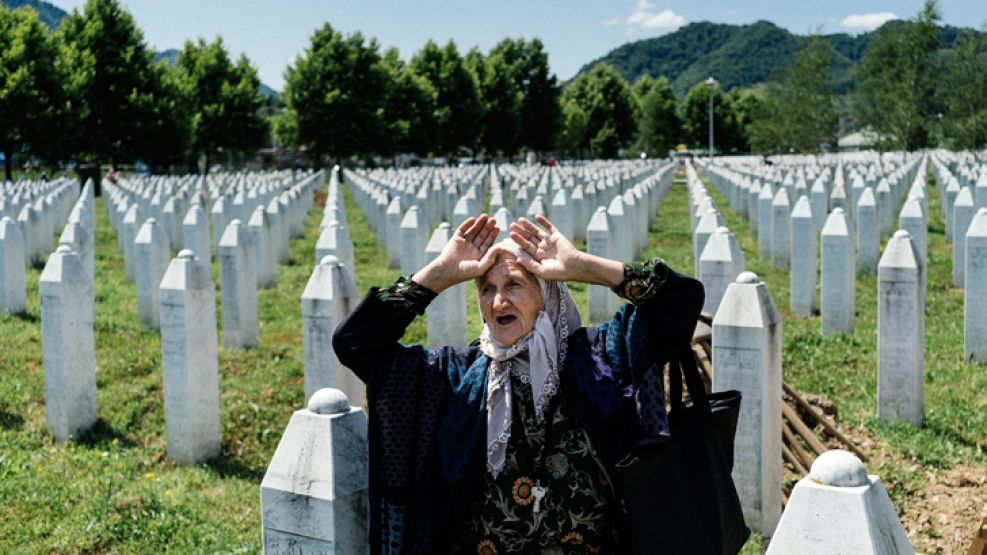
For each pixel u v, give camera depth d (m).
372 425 3.54
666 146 113.50
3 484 7.41
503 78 81.06
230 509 7.19
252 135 66.56
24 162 49.09
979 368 10.28
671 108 113.31
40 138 45.78
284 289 16.42
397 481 3.50
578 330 3.65
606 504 3.50
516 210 23.61
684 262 19.50
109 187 33.84
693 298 3.52
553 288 3.61
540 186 26.23
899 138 53.78
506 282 3.53
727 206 33.50
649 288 3.47
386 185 32.88
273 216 19.75
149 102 51.28
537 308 3.55
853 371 10.38
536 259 3.54
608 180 30.56
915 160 44.25
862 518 2.72
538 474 3.49
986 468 7.48
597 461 3.43
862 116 63.81
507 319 3.53
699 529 3.43
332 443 3.60
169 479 7.71
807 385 9.91
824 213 20.92
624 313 3.59
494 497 3.49
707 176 52.47
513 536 3.51
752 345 6.00
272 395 9.83
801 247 13.34
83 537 6.54
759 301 6.04
